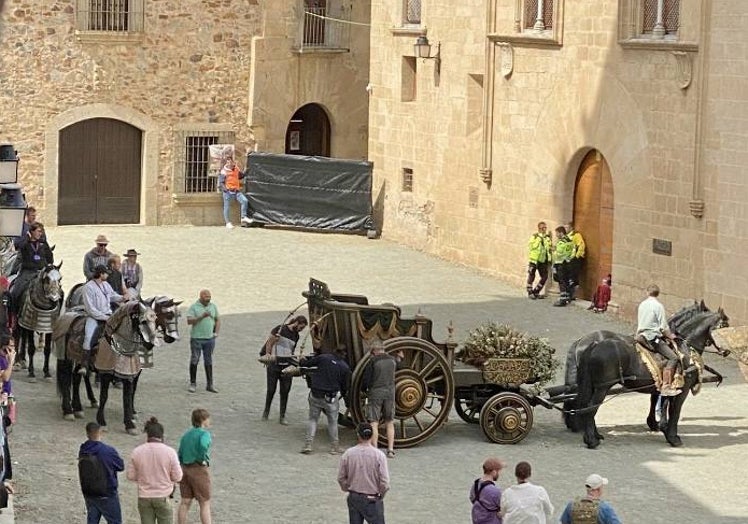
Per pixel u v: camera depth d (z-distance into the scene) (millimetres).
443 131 41938
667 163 33875
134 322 24078
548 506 17219
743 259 31953
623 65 35000
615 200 35562
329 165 45594
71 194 45312
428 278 39406
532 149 38312
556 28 36969
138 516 20469
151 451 18297
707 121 32656
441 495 21906
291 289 37156
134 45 45281
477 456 24047
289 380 25531
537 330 33750
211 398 27109
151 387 27672
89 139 45312
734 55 31906
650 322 24766
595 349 24562
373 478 18641
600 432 25797
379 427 24250
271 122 47219
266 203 46438
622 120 35125
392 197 44625
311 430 23891
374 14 44719
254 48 46531
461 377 24766
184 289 36531
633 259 35062
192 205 46625
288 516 20719
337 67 48062
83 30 44500
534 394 25188
